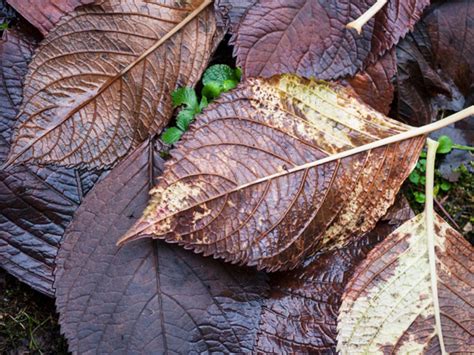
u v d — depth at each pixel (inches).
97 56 21.0
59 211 21.2
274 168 20.6
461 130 23.1
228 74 22.0
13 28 21.5
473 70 23.0
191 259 20.9
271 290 21.3
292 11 21.1
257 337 21.0
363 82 21.7
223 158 20.4
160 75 21.3
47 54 20.8
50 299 21.4
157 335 20.6
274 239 20.6
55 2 21.2
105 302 20.6
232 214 20.4
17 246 20.9
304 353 21.1
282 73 20.9
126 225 20.8
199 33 21.4
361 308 20.9
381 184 21.1
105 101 21.0
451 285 21.1
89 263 20.6
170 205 20.1
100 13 21.0
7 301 21.2
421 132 21.2
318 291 21.4
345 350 20.8
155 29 21.2
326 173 20.8
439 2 22.7
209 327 20.8
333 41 21.2
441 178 23.1
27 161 20.6
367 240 21.8
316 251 21.1
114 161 21.1
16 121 20.6
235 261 20.4
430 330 21.0
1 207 21.0
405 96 22.8
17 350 21.1
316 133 20.8
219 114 20.5
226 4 21.0
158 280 20.7
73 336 20.5
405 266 21.1
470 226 23.0
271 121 20.7
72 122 20.8
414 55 22.7
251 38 21.0
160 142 21.6
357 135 21.0
